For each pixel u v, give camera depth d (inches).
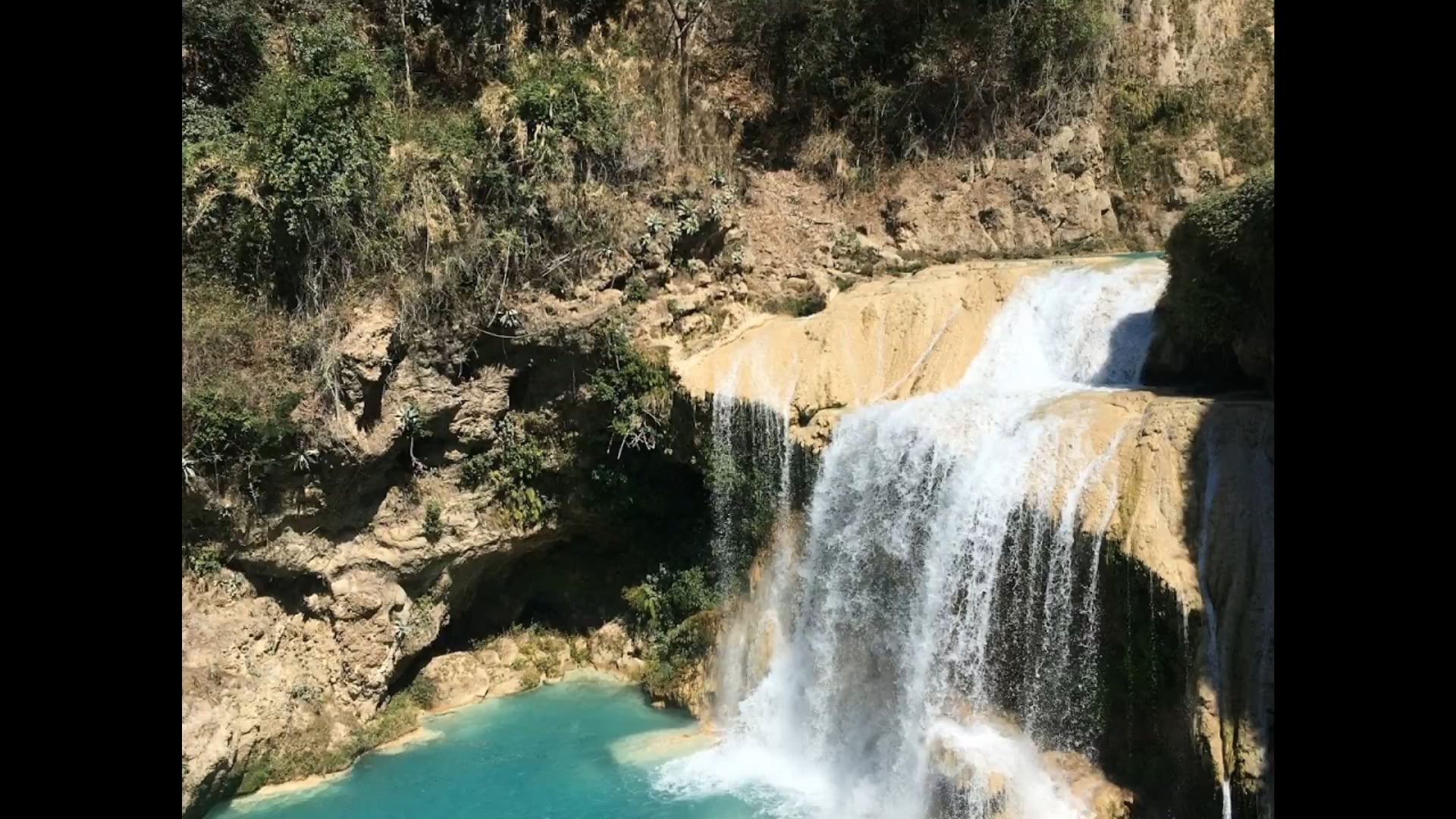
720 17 968.3
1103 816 456.1
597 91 781.3
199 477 616.7
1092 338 645.3
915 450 568.4
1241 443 461.7
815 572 621.0
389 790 604.7
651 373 704.4
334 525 675.4
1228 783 412.2
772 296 804.6
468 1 832.9
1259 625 419.8
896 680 565.0
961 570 534.0
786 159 957.8
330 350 657.6
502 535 735.1
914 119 959.0
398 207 700.7
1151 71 984.9
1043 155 935.0
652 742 655.8
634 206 765.3
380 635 682.2
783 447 646.5
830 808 564.4
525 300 717.9
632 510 741.3
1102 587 471.8
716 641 689.6
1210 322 545.6
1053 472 506.0
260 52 733.9
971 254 891.4
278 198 661.3
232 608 642.2
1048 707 495.8
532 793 594.9
